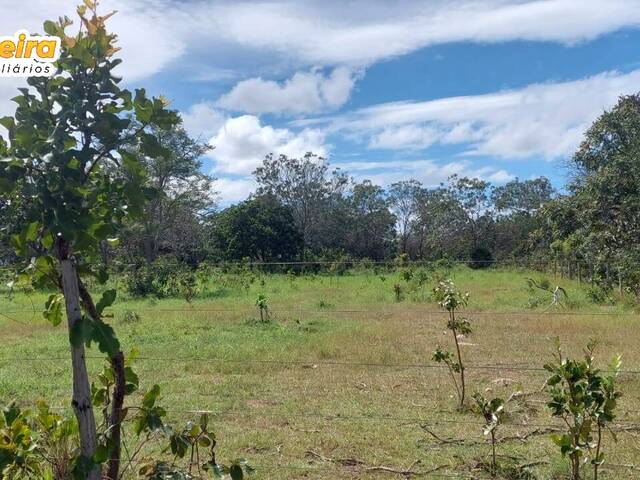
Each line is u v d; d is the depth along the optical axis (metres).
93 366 7.40
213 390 6.74
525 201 48.19
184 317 13.34
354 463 4.45
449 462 4.38
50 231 2.07
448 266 24.34
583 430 3.22
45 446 2.86
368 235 48.94
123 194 2.22
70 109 2.05
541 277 20.39
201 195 32.88
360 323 11.99
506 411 5.59
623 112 21.17
